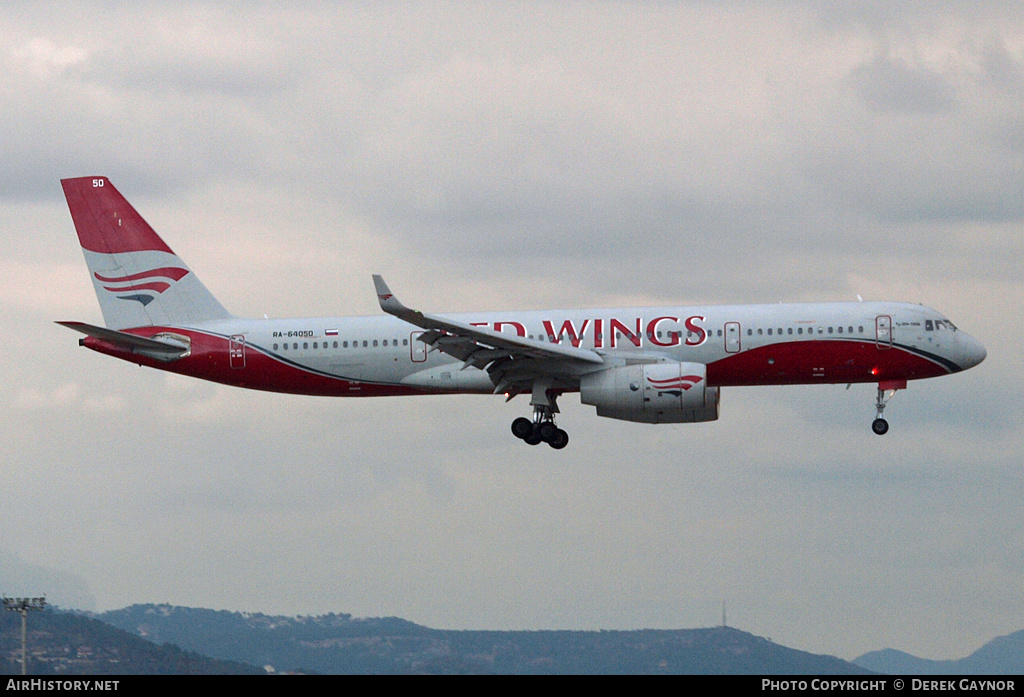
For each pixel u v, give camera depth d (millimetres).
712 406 175250
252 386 187375
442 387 181125
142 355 187250
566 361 172000
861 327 172000
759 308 175000
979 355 173875
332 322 184375
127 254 192625
